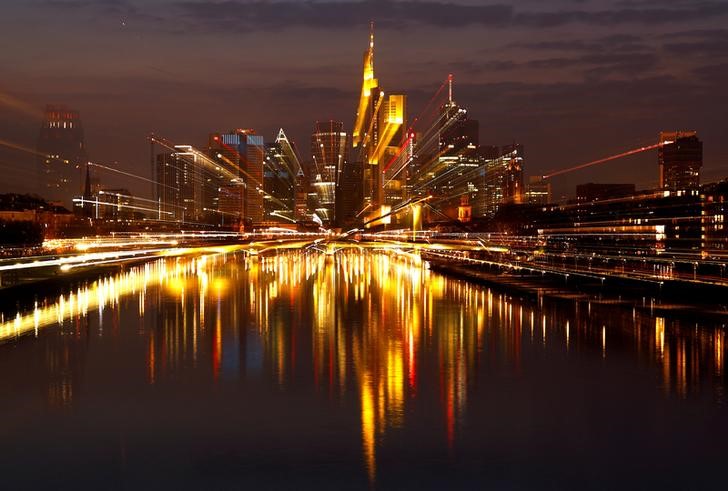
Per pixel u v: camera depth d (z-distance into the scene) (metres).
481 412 61.94
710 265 160.00
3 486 47.38
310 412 61.69
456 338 94.88
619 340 92.44
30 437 55.84
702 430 57.59
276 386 70.00
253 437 55.66
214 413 61.44
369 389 68.94
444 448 53.47
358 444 54.22
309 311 120.62
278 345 90.12
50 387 69.88
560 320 108.94
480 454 52.38
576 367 78.12
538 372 76.00
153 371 76.19
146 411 62.06
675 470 49.97
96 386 70.12
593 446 54.12
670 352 85.25
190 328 102.88
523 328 102.31
